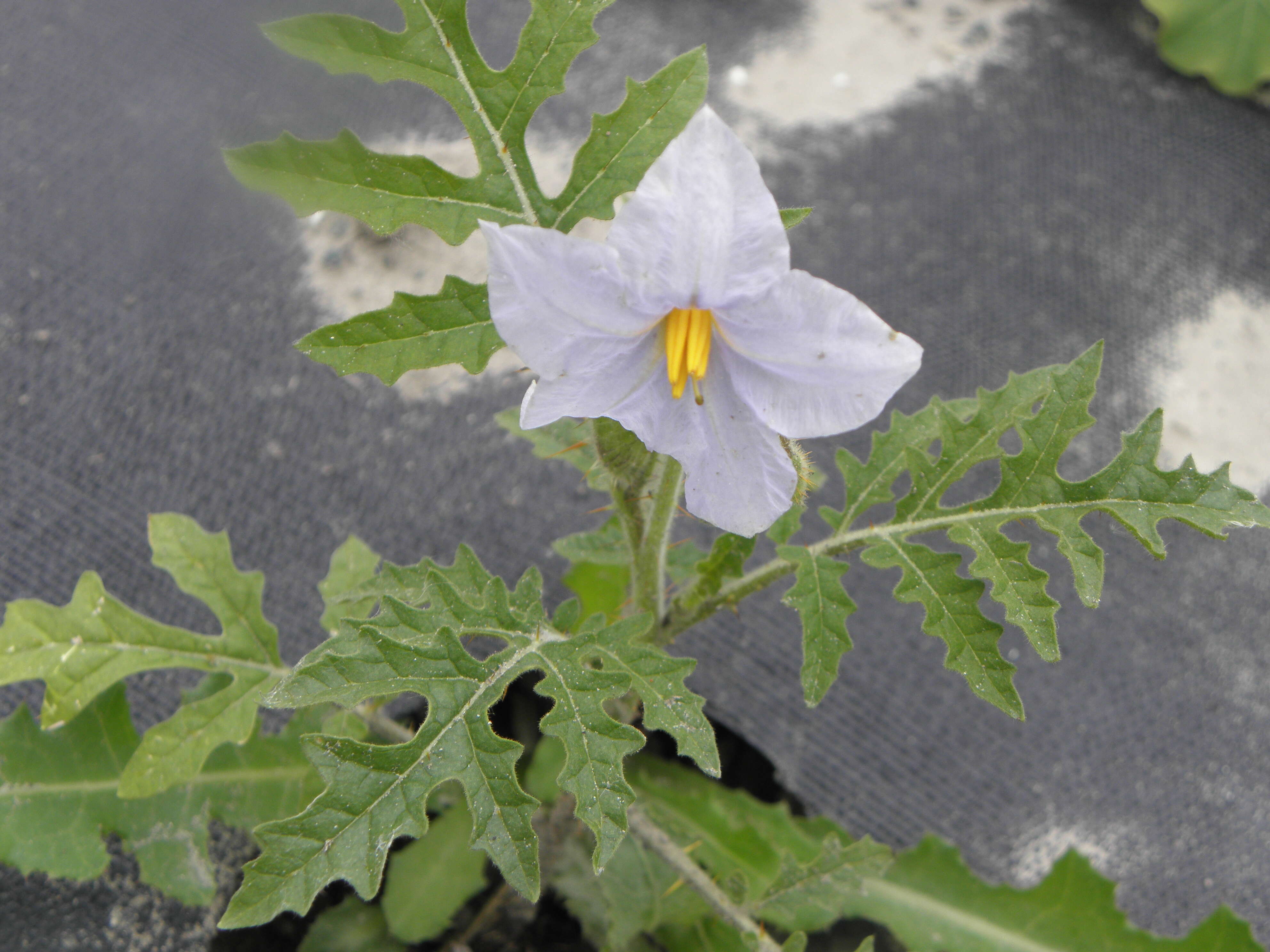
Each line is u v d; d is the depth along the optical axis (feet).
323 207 0.50
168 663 0.63
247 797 0.66
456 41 0.50
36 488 0.87
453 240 0.51
